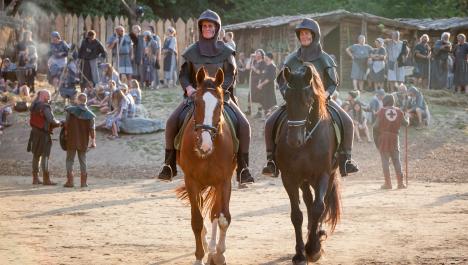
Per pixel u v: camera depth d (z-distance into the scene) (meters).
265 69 23.97
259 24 32.78
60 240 10.45
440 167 20.50
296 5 47.44
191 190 8.83
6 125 23.92
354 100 23.47
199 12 48.00
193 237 10.67
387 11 47.03
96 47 25.19
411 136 23.95
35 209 13.67
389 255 9.13
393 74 27.73
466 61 29.25
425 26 34.28
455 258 8.84
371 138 23.61
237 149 9.16
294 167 8.98
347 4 47.53
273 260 9.04
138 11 33.31
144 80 27.72
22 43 27.67
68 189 16.98
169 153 9.50
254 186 17.42
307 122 8.94
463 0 47.00
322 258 9.07
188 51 9.62
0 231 11.23
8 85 27.58
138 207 13.91
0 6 33.19
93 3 41.97
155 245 10.07
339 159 9.74
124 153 21.69
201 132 8.27
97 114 24.39
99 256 9.33
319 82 9.10
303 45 9.95
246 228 11.41
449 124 25.12
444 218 12.12
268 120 9.73
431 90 28.86
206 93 8.40
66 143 17.38
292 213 9.02
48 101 17.89
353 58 27.84
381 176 19.50
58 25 31.55
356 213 12.81
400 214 12.64
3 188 17.09
